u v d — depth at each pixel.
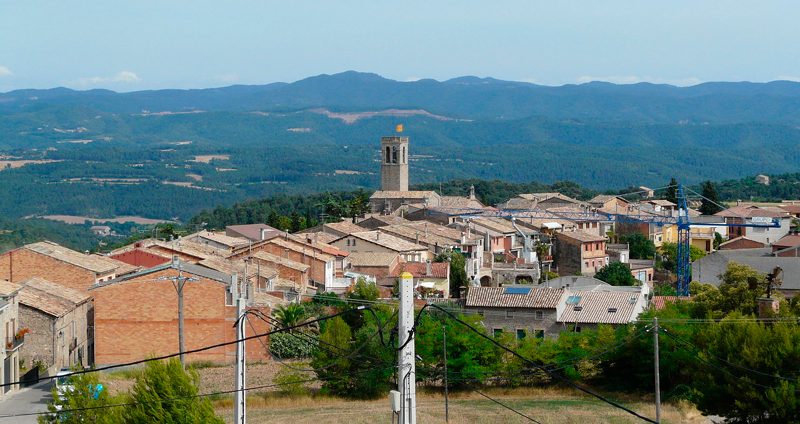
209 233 150.38
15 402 67.19
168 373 47.97
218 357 84.38
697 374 59.47
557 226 179.88
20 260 96.62
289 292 99.94
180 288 68.31
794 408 51.66
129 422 46.91
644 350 76.38
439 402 73.81
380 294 114.25
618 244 179.88
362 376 74.94
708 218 189.88
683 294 136.88
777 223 172.12
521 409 70.12
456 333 79.56
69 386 49.06
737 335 56.28
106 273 99.38
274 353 85.69
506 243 169.12
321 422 64.06
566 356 79.19
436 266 120.38
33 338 76.69
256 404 71.38
